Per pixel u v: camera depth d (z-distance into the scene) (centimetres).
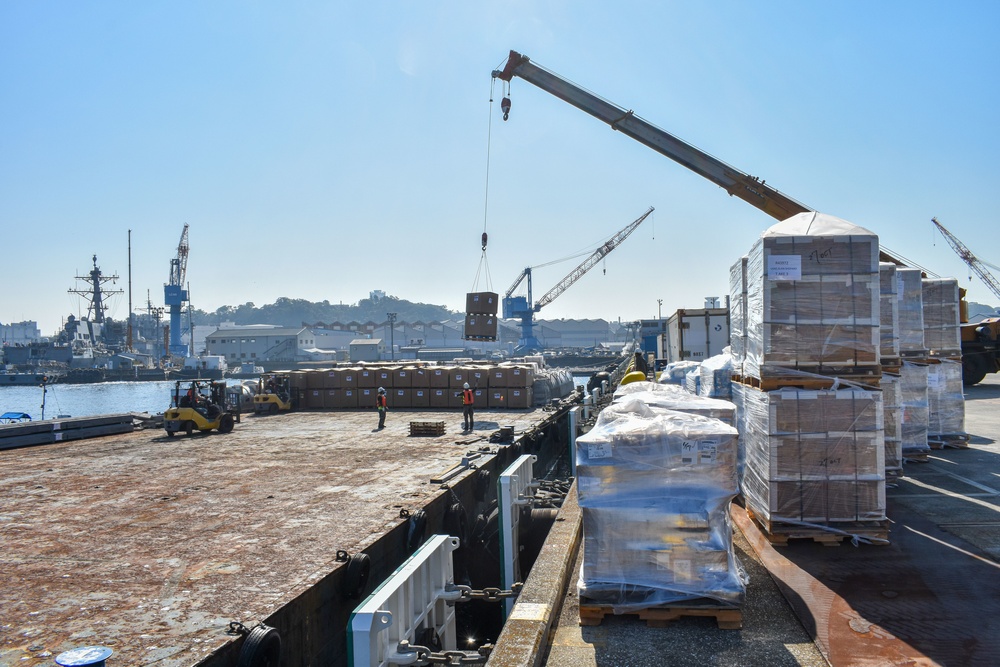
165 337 13450
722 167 2338
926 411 1124
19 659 531
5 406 7400
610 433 561
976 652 470
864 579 609
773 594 589
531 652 466
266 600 643
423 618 643
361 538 838
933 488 945
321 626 697
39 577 718
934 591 578
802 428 702
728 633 521
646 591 541
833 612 544
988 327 2608
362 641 502
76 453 1577
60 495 1112
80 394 9419
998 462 1126
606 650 500
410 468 1306
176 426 1847
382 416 2028
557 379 2956
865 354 705
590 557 553
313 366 12425
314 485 1161
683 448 546
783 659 475
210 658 531
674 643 508
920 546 693
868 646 485
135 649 545
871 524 697
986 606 546
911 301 1134
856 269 710
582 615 549
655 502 545
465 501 1210
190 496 1093
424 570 661
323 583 703
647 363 3828
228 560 765
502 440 1623
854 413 699
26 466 1395
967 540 711
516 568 997
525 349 13188
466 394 1959
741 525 778
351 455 1480
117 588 682
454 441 1681
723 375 1015
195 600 647
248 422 2233
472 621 1104
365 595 780
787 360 714
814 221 757
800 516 701
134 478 1250
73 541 848
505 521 959
